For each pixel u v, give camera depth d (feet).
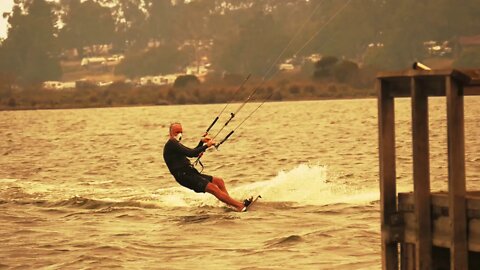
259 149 353.72
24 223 170.40
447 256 90.22
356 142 376.07
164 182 239.50
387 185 92.02
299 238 145.38
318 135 439.63
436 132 406.21
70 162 326.85
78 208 187.73
